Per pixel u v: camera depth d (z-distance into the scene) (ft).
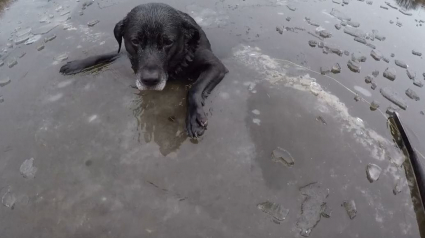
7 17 3.56
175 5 3.70
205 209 1.81
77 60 2.73
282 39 3.20
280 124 2.29
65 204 1.82
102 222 1.74
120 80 2.63
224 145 2.14
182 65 2.70
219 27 3.33
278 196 1.89
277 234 1.72
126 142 2.15
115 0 3.77
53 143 2.13
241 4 3.77
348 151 2.15
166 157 2.06
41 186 1.90
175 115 2.36
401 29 3.63
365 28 3.55
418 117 2.48
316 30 3.37
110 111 2.36
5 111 2.37
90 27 3.28
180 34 2.56
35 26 3.34
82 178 1.94
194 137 2.18
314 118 2.35
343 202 1.89
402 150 2.22
